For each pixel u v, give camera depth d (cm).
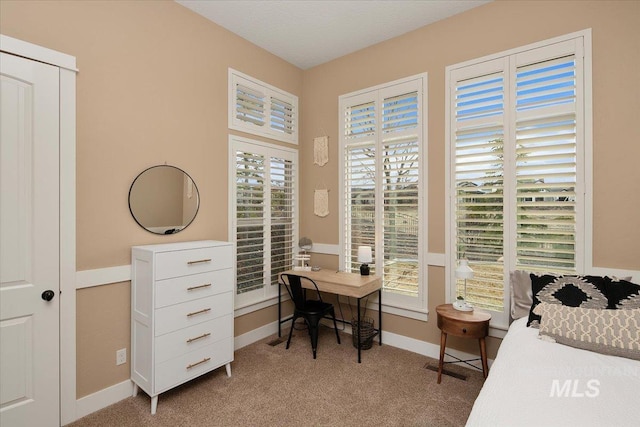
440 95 288
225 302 252
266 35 314
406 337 306
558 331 175
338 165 358
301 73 390
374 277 312
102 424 197
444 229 285
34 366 187
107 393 217
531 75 247
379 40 323
